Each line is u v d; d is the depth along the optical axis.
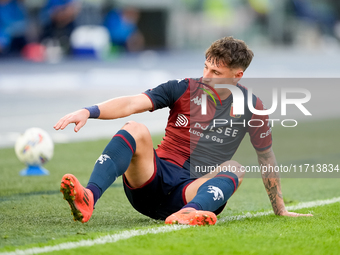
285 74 90.00
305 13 153.38
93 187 11.02
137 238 10.64
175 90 12.68
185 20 138.75
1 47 102.12
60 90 63.50
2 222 12.75
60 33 107.06
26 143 21.61
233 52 12.32
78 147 29.58
